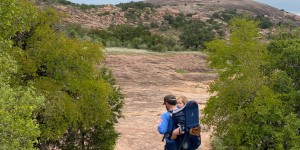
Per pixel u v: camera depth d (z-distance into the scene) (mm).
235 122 24391
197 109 6133
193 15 198375
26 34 22000
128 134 36406
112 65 68562
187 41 111125
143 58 75562
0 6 14789
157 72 69562
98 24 139750
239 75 25375
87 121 22562
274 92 25266
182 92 58531
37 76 22391
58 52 21844
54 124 21219
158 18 169000
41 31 21719
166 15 174500
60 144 25422
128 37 103250
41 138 21625
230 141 24266
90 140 25734
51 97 21094
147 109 46875
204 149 31641
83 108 22344
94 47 23484
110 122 27719
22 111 11352
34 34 21828
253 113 23422
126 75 64938
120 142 33812
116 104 29078
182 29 150250
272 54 27719
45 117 21016
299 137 22469
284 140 22891
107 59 70562
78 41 23953
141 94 54844
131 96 53375
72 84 22234
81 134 25438
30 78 22438
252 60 24969
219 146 30281
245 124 23719
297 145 22234
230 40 26062
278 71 25812
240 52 25141
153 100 51844
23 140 11508
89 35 92938
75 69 22875
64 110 21203
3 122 10500
